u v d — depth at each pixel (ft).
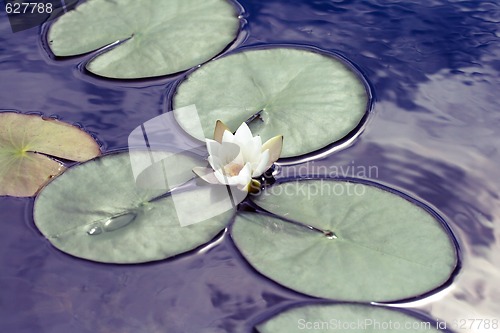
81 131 5.16
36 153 4.96
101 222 4.43
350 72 5.59
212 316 3.89
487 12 6.50
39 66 5.96
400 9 6.56
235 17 6.41
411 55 5.93
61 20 6.47
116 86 5.66
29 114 5.36
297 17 6.45
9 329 3.88
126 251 4.25
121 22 6.36
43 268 4.20
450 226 4.39
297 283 3.98
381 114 5.29
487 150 4.98
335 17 6.45
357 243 4.20
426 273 4.01
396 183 4.69
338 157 4.88
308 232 4.29
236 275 4.08
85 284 4.10
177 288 4.05
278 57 5.74
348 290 3.92
